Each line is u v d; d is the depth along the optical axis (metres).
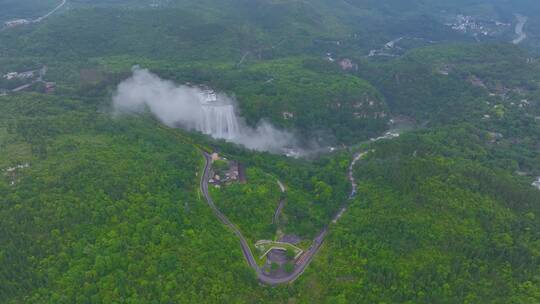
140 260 165.25
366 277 172.50
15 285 146.00
